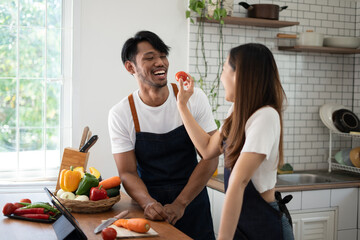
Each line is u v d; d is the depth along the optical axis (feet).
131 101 7.32
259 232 5.63
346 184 11.30
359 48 13.71
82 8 10.96
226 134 5.67
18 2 10.78
